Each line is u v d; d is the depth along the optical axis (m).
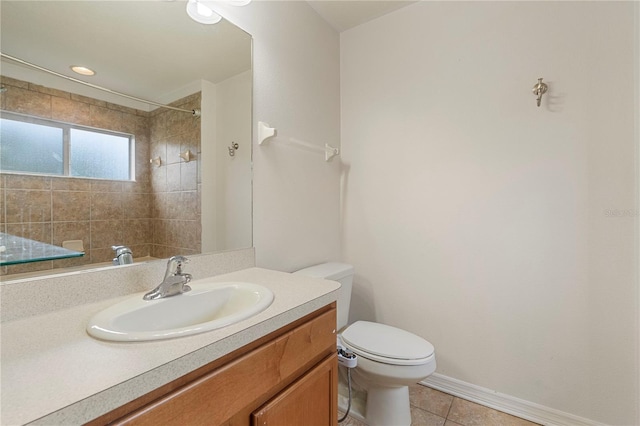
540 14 1.44
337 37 2.07
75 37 0.91
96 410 0.46
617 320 1.29
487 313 1.59
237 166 1.37
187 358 0.58
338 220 2.08
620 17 1.27
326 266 1.78
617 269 1.29
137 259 1.03
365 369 1.31
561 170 1.40
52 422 0.41
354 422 1.47
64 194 0.87
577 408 1.37
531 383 1.48
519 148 1.49
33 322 0.73
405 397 1.40
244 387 0.70
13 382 0.48
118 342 0.62
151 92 1.08
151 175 1.08
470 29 1.62
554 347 1.42
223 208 1.31
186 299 0.93
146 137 1.07
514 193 1.51
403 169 1.86
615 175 1.29
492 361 1.58
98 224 0.94
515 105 1.50
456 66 1.66
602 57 1.30
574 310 1.38
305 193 1.77
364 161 2.01
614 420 1.30
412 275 1.83
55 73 0.86
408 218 1.84
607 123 1.30
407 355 1.27
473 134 1.62
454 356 1.69
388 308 1.92
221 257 1.27
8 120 0.77
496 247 1.56
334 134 2.03
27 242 0.79
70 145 0.89
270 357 0.77
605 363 1.32
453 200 1.68
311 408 0.91
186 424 0.58
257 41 1.45
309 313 0.92
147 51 1.08
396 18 1.87
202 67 1.24
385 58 1.91
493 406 1.56
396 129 1.88
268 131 1.43
